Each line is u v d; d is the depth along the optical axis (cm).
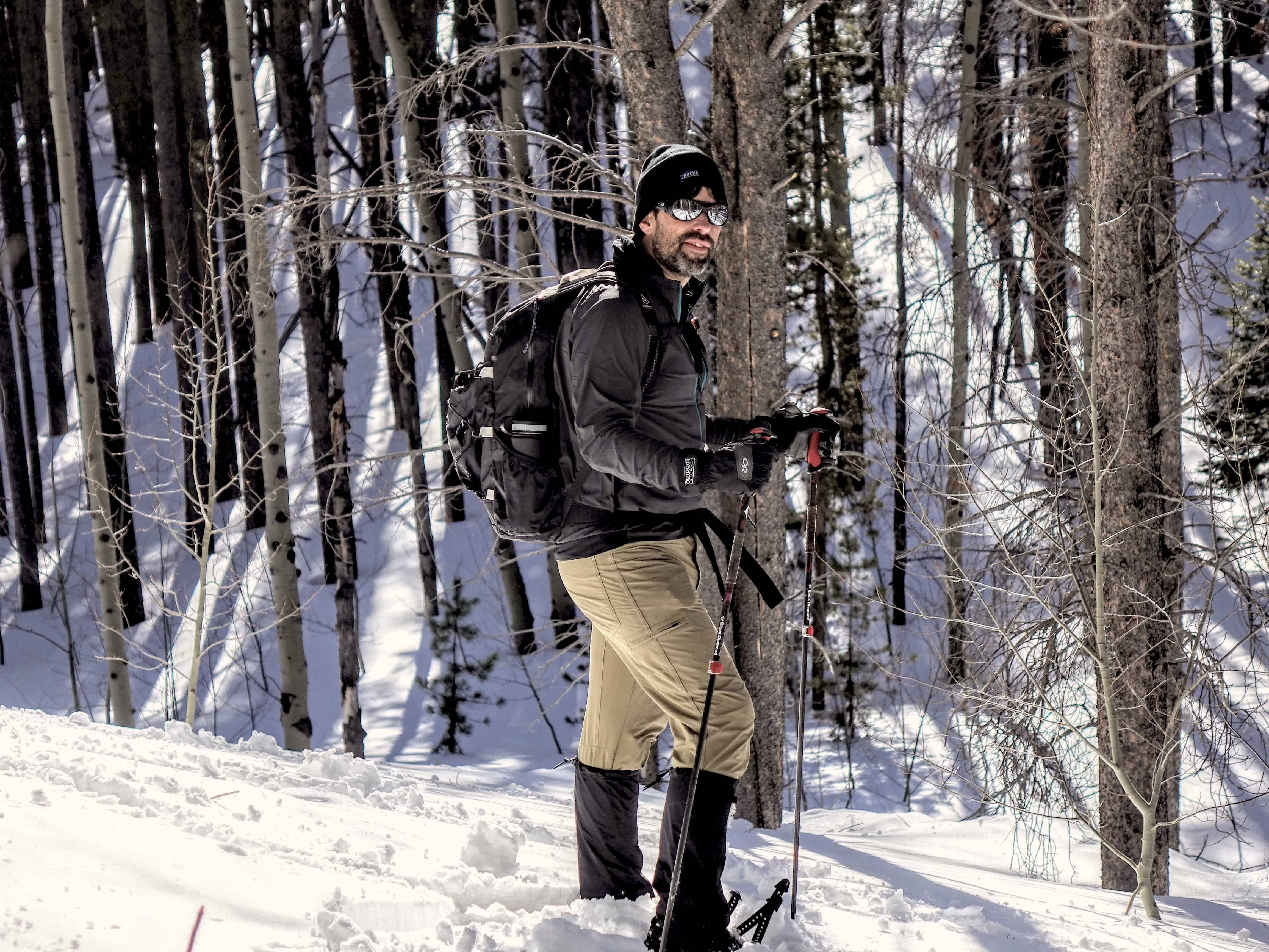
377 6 1388
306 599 1980
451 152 1152
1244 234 1900
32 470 2266
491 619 1838
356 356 2433
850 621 1380
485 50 796
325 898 234
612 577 253
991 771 727
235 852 253
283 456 1282
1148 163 678
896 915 315
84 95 2883
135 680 1880
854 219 2108
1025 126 998
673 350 255
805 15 652
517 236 1393
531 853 322
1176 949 334
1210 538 1300
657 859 320
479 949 221
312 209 1212
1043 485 781
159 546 2133
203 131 1891
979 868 640
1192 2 941
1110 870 687
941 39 1310
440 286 1478
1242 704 850
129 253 2931
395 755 1570
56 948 182
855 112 1641
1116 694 674
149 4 1997
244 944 198
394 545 2019
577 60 1401
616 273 253
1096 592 581
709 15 646
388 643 1836
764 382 695
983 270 1248
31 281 2856
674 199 252
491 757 1538
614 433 238
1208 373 744
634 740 271
